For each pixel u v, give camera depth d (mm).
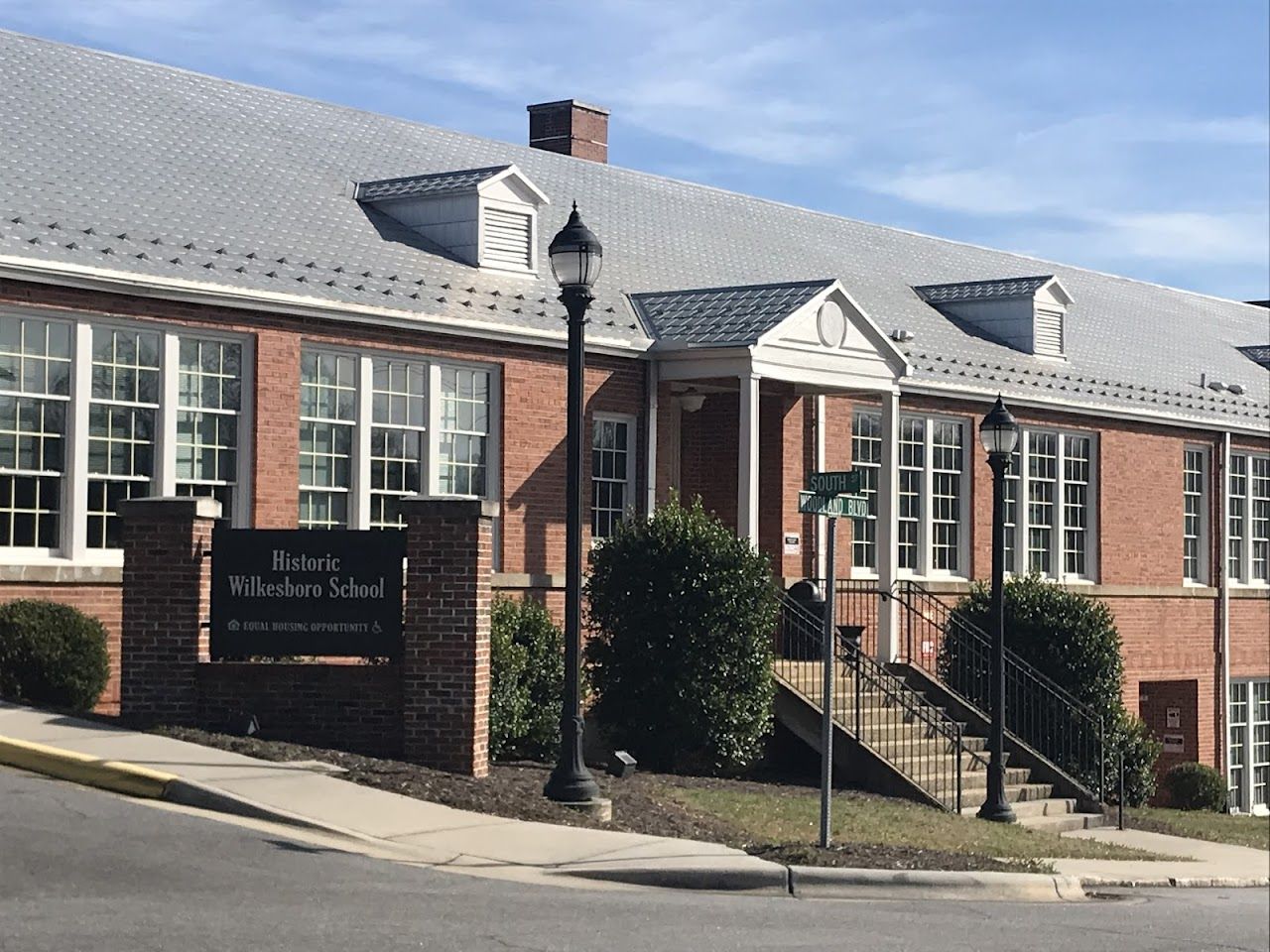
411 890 12125
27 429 19281
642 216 30484
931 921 13312
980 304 33188
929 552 29562
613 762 20047
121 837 12766
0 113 22125
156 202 21922
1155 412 33281
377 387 22750
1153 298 42219
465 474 23719
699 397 26797
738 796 19547
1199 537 35125
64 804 13711
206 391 20922
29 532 19297
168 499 17766
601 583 22156
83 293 19547
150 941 9773
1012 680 26234
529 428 24203
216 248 21547
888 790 22406
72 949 9477
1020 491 31219
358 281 22703
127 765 14867
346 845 13734
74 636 18516
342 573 17547
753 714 22062
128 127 23719
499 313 23906
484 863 13680
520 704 20000
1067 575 32031
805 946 11359
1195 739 34344
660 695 21719
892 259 35094
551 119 34750
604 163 33625
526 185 25375
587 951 10484
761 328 24641
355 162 26672
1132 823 24734
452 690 17297
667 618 21672
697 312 25859
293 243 22828
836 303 25781
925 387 28875
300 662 17812
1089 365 34062
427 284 23641
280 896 11422
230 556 17734
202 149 24297
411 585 17406
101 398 19891
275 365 21422
